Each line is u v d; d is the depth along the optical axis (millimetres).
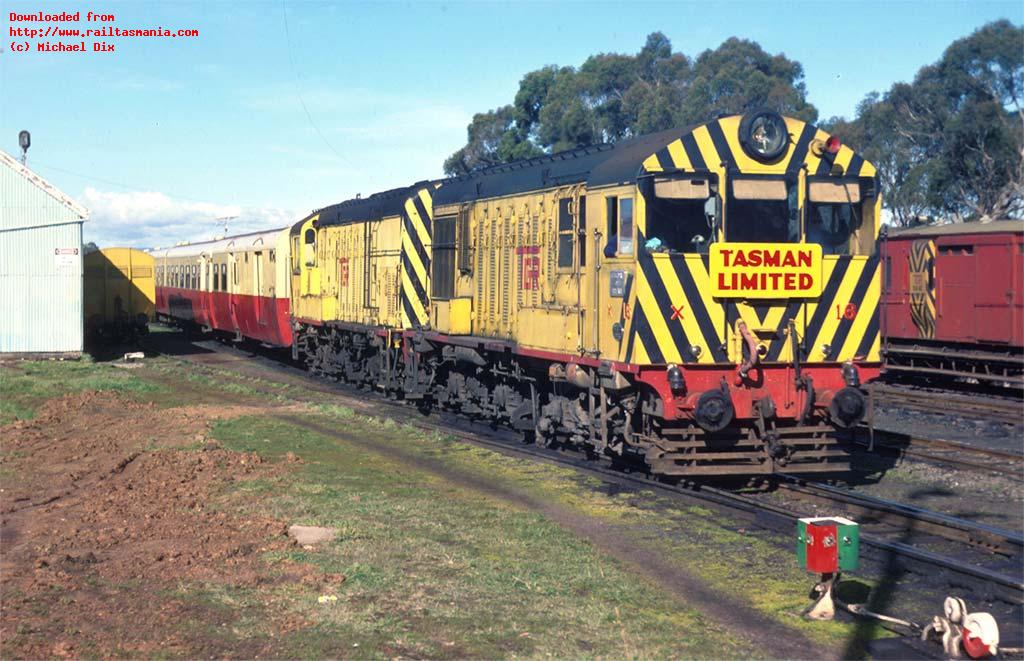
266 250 30531
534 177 14797
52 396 20797
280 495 11344
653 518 10789
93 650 6488
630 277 11617
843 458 14141
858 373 12062
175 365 28562
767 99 56469
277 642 6734
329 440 15594
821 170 12008
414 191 20219
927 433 18219
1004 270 22969
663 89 59062
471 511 10828
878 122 52812
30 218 28031
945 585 8594
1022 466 14219
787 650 6996
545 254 14227
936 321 25156
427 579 8211
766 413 11711
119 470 12977
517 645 6820
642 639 7035
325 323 25844
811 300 11914
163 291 48375
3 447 14781
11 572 8172
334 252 25578
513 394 16391
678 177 11516
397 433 16609
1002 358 23250
